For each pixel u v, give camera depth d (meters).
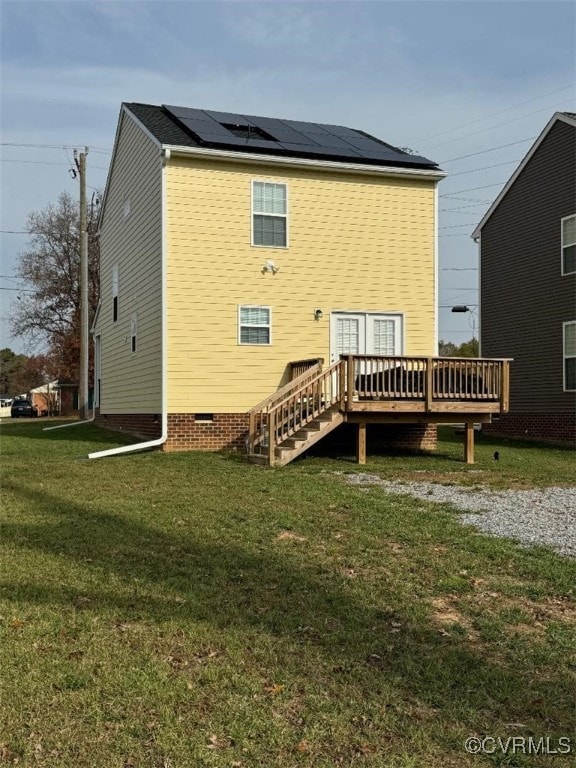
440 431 22.69
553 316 19.91
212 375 14.12
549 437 19.92
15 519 7.51
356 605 5.01
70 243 43.06
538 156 20.59
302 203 14.80
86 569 5.69
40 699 3.58
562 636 4.55
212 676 3.88
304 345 14.74
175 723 3.40
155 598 5.04
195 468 11.41
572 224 19.22
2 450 14.52
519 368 21.31
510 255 21.83
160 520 7.45
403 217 15.48
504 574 5.80
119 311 18.86
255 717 3.47
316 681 3.87
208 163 14.17
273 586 5.38
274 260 14.58
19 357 82.56
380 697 3.71
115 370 19.64
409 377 12.95
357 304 15.10
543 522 7.63
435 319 15.62
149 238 15.20
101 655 4.09
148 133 14.98
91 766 3.06
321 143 15.93
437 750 3.26
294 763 3.12
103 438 17.02
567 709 3.66
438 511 8.08
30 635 4.34
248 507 8.12
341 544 6.55
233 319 14.27
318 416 12.49
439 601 5.17
